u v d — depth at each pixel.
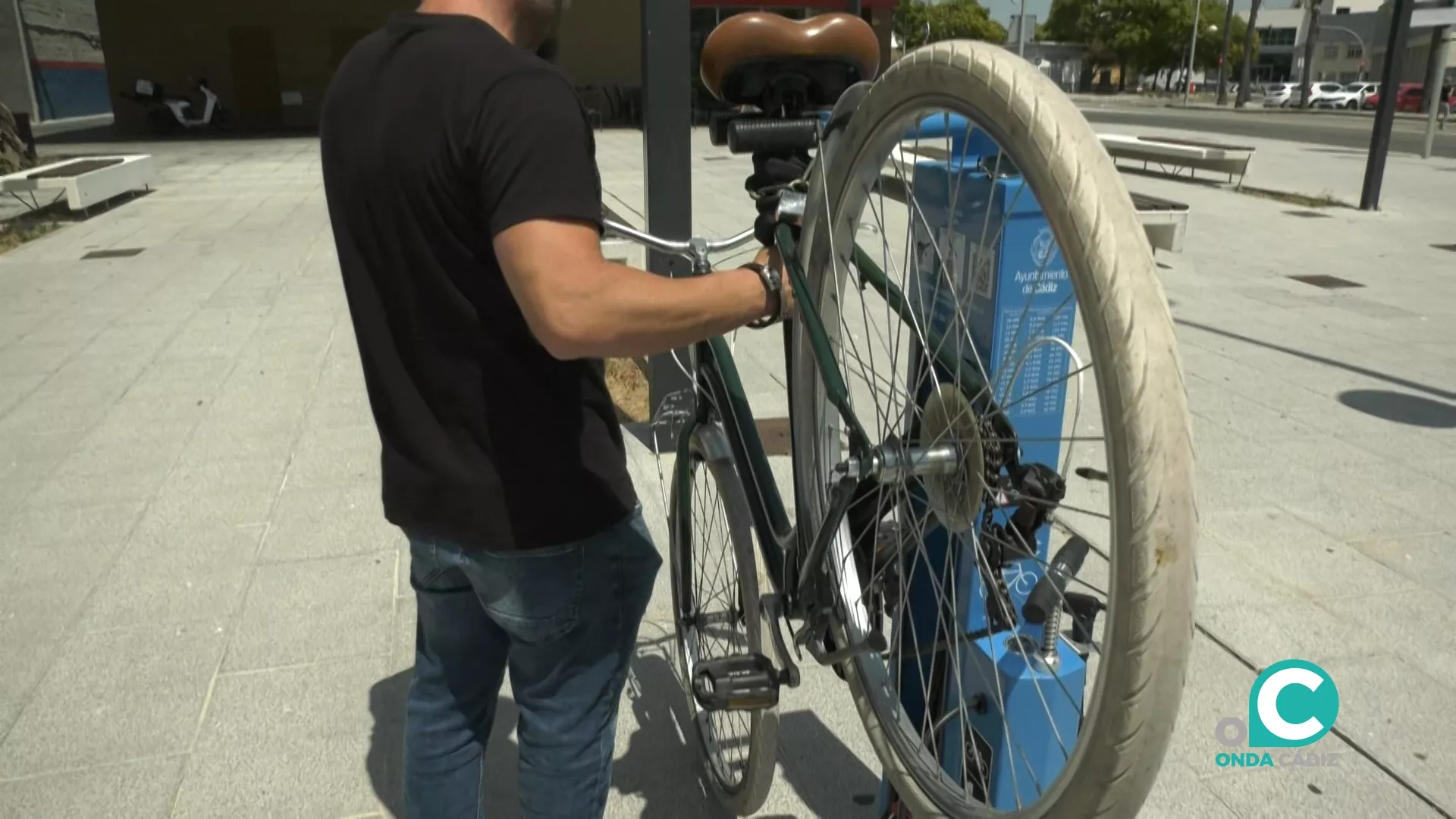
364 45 1.52
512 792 2.46
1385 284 7.59
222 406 5.07
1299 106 43.72
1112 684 1.07
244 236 9.73
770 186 1.91
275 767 2.53
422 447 1.53
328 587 3.38
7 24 27.80
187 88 25.56
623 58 25.59
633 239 2.04
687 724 2.73
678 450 2.36
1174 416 1.00
